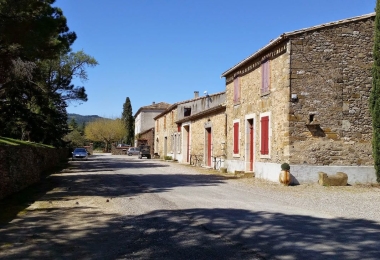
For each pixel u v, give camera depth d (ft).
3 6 34.32
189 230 24.02
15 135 78.69
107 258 18.60
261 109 58.18
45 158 76.33
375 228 24.57
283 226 25.02
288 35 48.75
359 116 50.42
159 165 99.25
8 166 39.65
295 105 49.08
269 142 54.49
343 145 49.80
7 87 58.75
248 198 38.04
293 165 48.75
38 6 37.91
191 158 102.22
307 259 18.08
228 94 74.49
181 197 38.45
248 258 18.29
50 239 22.12
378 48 48.42
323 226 25.08
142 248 20.18
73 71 96.37
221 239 21.80
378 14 48.49
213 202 35.29
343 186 47.55
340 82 50.16
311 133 49.29
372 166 50.21
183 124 112.78
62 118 102.83
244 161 64.95
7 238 22.29
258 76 59.67
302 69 49.39
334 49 50.26
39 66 60.85
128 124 288.10
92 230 24.27
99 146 296.92
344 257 18.34
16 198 37.45
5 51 40.40
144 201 35.76
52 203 34.45
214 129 83.82
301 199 37.60
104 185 49.55
